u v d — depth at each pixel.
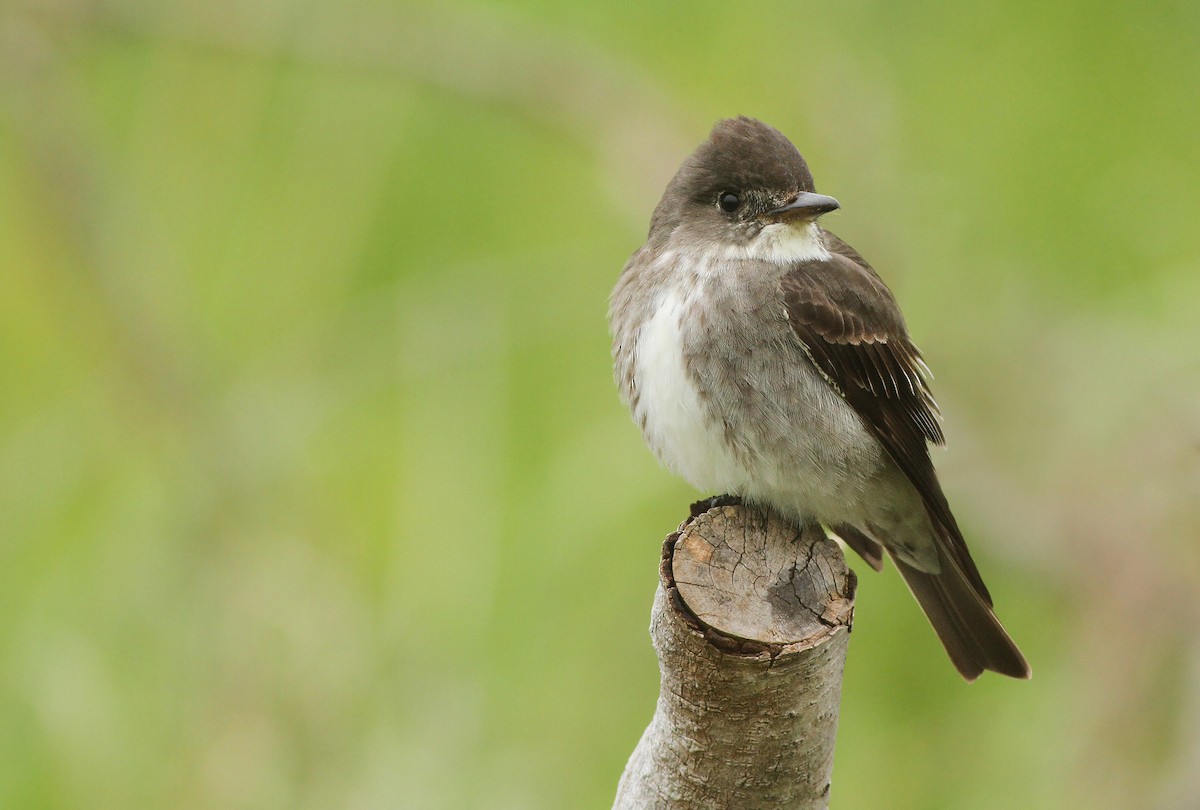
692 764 6.29
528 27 12.85
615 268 11.72
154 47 12.45
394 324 11.26
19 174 11.99
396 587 10.27
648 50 12.94
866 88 12.34
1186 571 10.35
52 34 12.30
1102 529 10.95
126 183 12.07
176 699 10.25
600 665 10.27
